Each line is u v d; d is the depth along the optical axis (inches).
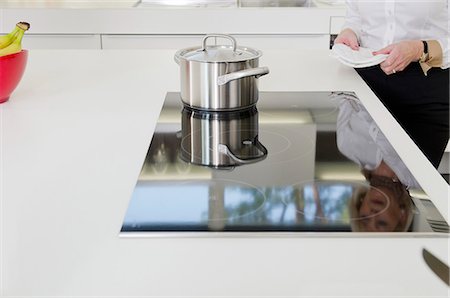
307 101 52.5
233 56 48.2
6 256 26.9
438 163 65.2
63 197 33.0
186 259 26.4
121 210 31.4
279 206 31.3
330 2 106.0
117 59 68.2
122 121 46.5
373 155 39.1
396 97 63.7
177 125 45.4
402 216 30.2
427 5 64.0
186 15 96.4
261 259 26.4
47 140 42.1
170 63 66.4
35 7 96.9
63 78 59.9
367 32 69.2
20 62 50.4
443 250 27.1
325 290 24.1
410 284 24.4
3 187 34.2
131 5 102.4
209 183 34.4
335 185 34.1
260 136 43.0
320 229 28.9
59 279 25.0
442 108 63.4
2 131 44.0
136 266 25.9
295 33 97.4
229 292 24.0
